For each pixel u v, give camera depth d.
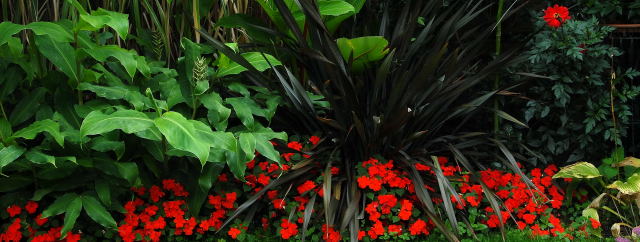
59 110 3.19
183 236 3.38
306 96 3.50
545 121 4.12
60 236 3.00
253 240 3.30
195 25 3.82
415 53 3.82
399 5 4.25
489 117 4.16
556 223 3.43
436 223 3.16
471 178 3.59
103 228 3.21
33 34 3.20
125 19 2.97
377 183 3.25
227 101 3.40
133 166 3.13
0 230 3.13
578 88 3.92
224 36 4.22
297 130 3.83
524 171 3.97
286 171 3.46
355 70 3.82
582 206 3.77
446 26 3.64
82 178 3.19
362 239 3.33
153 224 3.18
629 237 3.27
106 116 2.83
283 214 3.45
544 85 3.99
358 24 4.26
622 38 4.20
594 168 3.67
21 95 3.35
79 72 3.14
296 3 3.45
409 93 3.44
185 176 3.41
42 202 3.23
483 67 3.83
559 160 4.21
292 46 3.93
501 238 3.38
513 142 4.07
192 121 3.01
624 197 3.59
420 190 3.28
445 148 3.73
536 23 3.91
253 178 3.48
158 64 3.73
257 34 3.96
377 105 3.64
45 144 3.04
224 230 3.36
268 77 3.81
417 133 3.38
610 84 4.01
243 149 3.13
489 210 3.46
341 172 3.55
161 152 3.24
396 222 3.38
